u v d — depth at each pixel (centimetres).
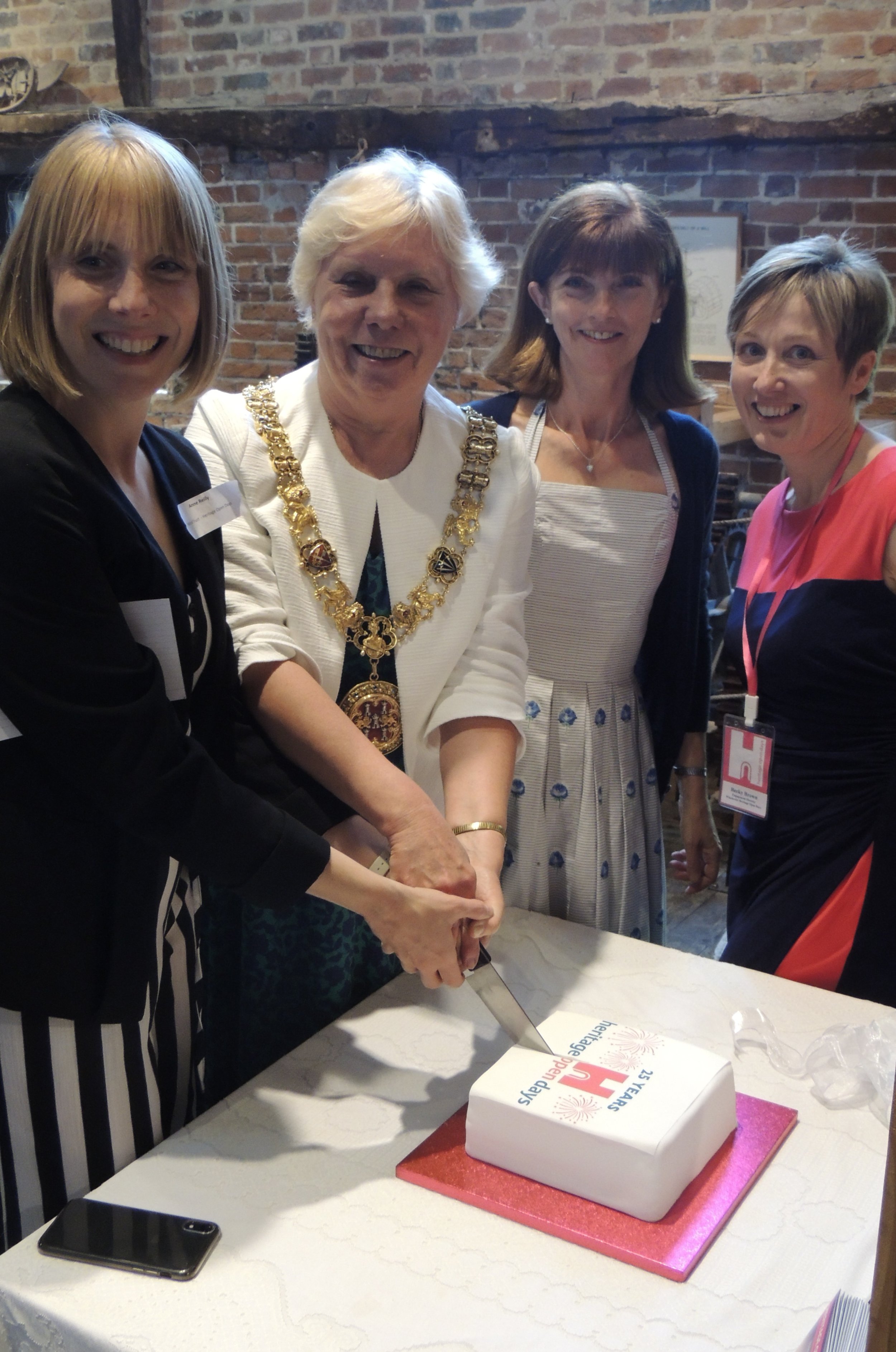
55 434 102
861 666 161
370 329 128
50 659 100
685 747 202
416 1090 121
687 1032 131
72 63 518
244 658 129
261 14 469
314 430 138
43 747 103
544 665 180
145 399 109
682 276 174
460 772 140
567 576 176
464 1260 97
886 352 391
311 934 141
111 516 104
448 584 141
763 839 175
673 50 402
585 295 168
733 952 174
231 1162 109
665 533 179
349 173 131
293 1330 90
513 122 424
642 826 189
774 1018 133
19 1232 115
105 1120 114
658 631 186
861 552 161
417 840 122
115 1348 88
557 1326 90
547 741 179
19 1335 94
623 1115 103
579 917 183
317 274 132
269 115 465
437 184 129
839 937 166
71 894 108
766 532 180
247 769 128
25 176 105
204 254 106
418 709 142
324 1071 124
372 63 453
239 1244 98
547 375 180
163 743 104
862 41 377
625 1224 100
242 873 108
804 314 160
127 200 98
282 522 136
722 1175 106
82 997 110
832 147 387
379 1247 98
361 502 137
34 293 102
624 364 173
